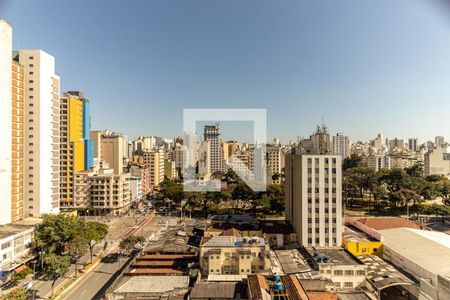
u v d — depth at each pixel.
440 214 133.50
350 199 180.00
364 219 107.56
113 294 60.16
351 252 84.12
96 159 196.75
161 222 137.62
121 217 148.12
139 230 124.56
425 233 91.94
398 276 69.00
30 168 107.69
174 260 81.38
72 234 84.88
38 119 108.12
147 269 75.25
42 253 83.12
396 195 149.88
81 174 153.62
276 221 107.50
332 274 69.94
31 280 75.31
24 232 83.94
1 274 71.69
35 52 108.31
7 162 92.88
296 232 93.94
